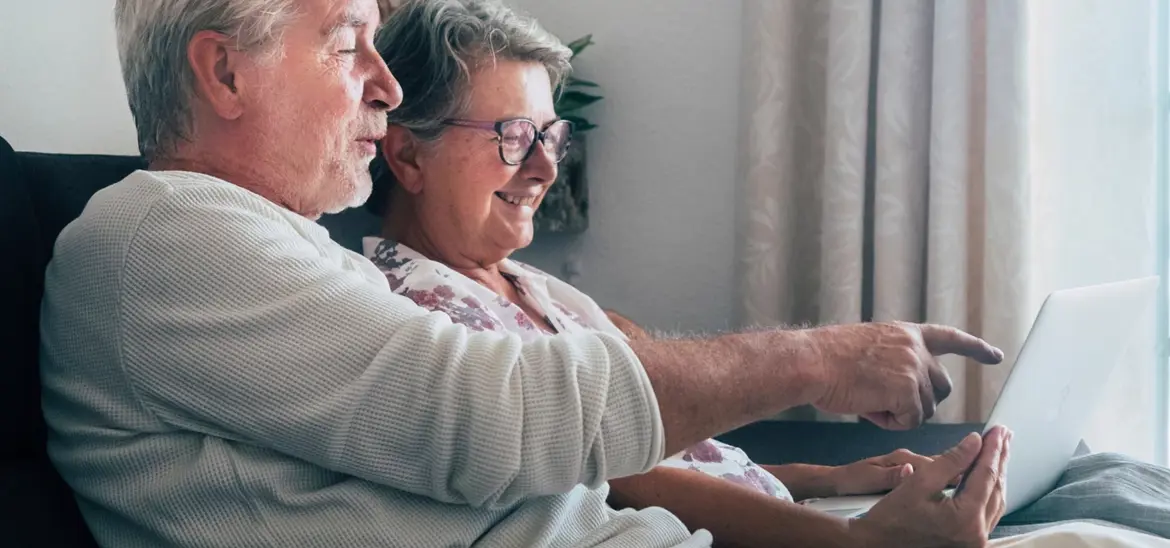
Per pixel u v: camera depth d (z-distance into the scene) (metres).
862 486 1.44
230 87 0.99
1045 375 1.18
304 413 0.84
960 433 1.71
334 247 1.00
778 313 2.17
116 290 0.87
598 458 0.85
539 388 0.85
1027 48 1.94
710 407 0.89
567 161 2.33
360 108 1.06
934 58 2.00
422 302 1.23
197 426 0.88
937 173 2.00
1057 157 2.09
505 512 0.93
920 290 2.10
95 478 0.93
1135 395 2.12
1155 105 2.08
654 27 2.38
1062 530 1.10
